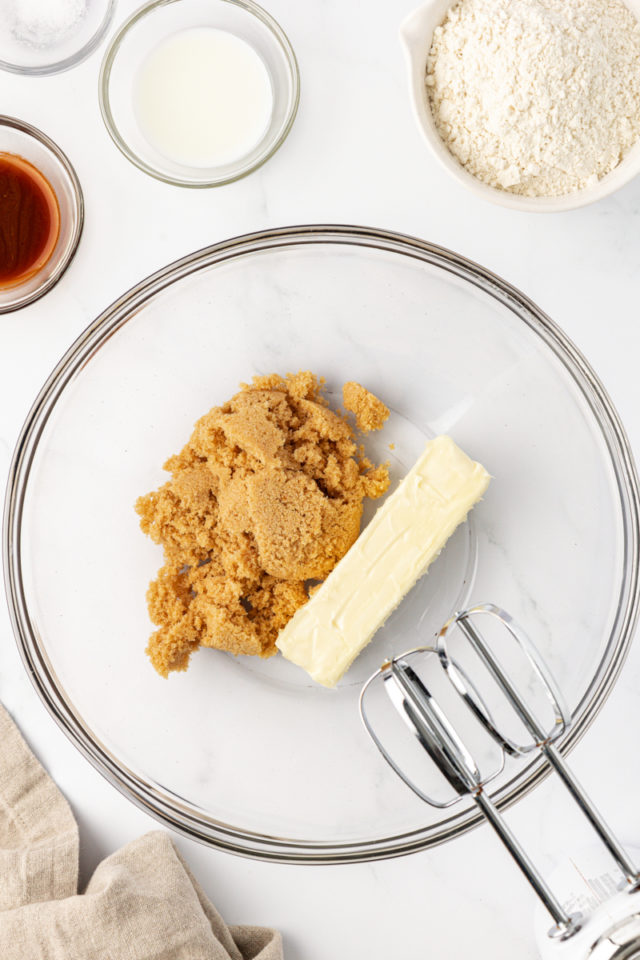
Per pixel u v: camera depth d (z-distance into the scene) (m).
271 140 0.66
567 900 0.62
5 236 0.66
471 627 0.60
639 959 0.57
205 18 0.66
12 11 0.66
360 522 0.66
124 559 0.66
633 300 0.66
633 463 0.65
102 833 0.66
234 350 0.66
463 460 0.63
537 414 0.66
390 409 0.67
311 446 0.65
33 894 0.64
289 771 0.66
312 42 0.66
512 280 0.66
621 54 0.62
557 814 0.65
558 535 0.66
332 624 0.63
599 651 0.65
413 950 0.66
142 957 0.63
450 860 0.66
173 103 0.66
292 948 0.66
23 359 0.67
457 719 0.66
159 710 0.66
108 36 0.66
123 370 0.66
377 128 0.66
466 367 0.66
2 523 0.67
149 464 0.67
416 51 0.62
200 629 0.64
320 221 0.66
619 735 0.66
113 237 0.67
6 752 0.66
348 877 0.66
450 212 0.66
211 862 0.66
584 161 0.63
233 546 0.64
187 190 0.66
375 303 0.66
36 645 0.66
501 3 0.62
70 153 0.66
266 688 0.66
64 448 0.67
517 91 0.61
